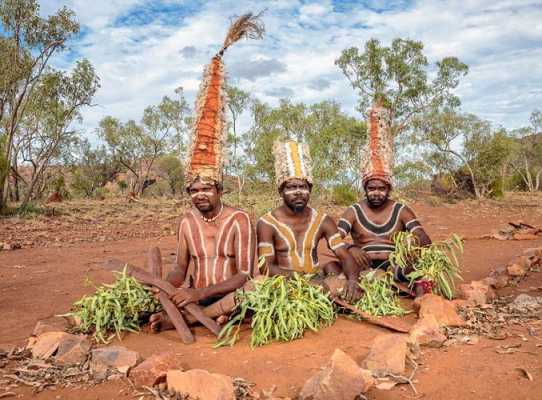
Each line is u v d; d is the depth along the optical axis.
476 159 29.25
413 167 26.53
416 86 27.78
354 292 5.01
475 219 17.34
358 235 6.01
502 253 8.82
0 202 20.12
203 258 4.91
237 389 3.23
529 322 4.46
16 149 31.66
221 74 4.88
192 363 3.80
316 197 21.61
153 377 3.33
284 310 4.30
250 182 22.64
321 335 4.35
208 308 4.63
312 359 3.78
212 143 4.80
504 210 21.38
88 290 6.61
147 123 41.28
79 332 4.64
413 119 29.08
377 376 3.34
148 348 4.18
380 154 5.91
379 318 4.64
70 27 21.19
